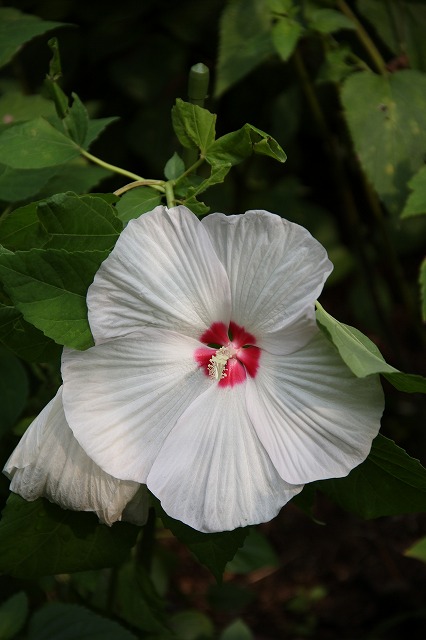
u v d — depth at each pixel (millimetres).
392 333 1634
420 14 1328
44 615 1082
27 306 872
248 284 863
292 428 865
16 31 1150
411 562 1776
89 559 965
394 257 1523
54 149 1005
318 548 1836
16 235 928
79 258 869
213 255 862
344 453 857
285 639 1687
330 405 854
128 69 1615
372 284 1608
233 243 859
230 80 1273
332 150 1490
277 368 867
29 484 899
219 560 939
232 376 882
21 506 938
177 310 869
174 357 881
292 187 1861
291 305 853
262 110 1715
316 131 1780
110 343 870
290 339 856
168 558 1480
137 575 1225
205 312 875
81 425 862
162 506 860
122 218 932
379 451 892
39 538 953
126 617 1232
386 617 1711
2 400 1099
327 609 1729
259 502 865
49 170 1101
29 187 1093
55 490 897
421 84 1225
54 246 895
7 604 1086
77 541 958
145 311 867
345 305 2123
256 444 870
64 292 876
